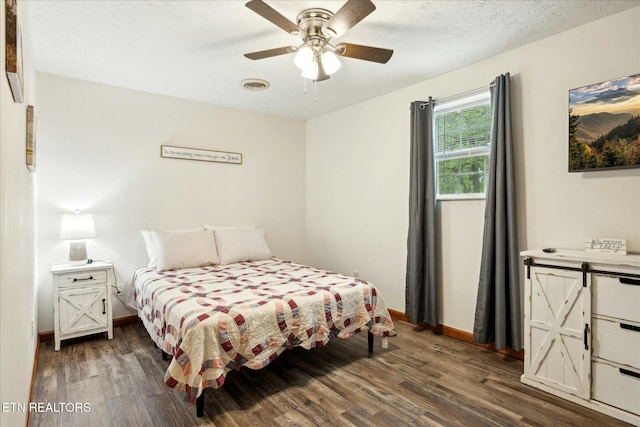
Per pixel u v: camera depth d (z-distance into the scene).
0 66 1.00
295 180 4.87
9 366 1.18
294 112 4.52
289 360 2.72
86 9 2.17
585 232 2.43
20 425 1.50
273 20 1.94
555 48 2.56
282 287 2.65
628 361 1.94
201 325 1.97
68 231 3.02
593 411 2.04
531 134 2.69
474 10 2.23
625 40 2.25
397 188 3.72
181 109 3.91
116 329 3.41
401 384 2.35
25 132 1.87
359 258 4.18
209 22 2.34
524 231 2.73
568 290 2.17
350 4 1.77
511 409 2.06
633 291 1.93
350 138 4.26
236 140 4.32
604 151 2.28
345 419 1.96
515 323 2.69
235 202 4.32
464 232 3.15
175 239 3.43
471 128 3.15
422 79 3.41
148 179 3.70
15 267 1.39
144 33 2.47
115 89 3.51
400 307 3.72
